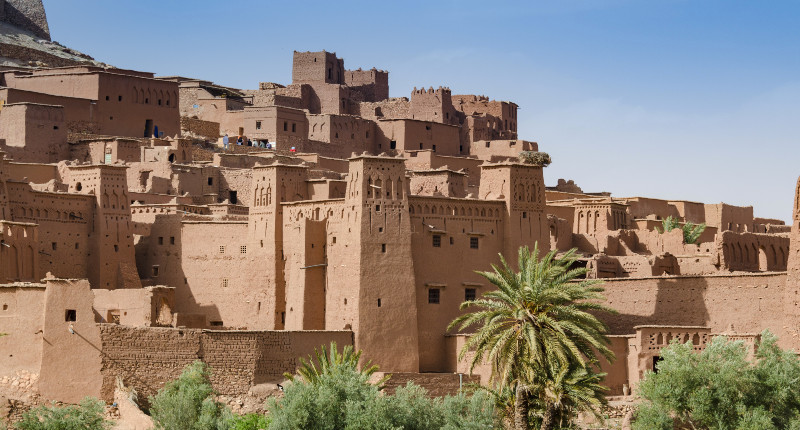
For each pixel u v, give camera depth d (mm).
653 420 75625
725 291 84812
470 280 90438
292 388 70875
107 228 97188
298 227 91375
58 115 118688
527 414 71250
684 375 76125
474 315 74938
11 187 92375
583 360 71938
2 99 118875
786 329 81062
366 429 68375
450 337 88625
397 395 71438
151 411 75250
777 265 97250
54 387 77125
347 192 89000
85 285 78688
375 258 87375
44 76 128125
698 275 86125
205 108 138875
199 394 76250
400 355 86688
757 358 78750
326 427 68688
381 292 87000
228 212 107875
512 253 91688
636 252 105188
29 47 149000
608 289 89938
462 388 81875
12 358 77625
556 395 70125
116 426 76312
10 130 117125
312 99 148000
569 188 135625
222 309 95625
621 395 82812
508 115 151375
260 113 134125
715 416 74688
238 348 81188
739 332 83500
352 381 70875
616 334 88938
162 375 79562
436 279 89375
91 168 98000
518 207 92562
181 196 111000
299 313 90375
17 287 78312
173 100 130250
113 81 125938
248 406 80500
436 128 140250
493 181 93500
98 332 78438
